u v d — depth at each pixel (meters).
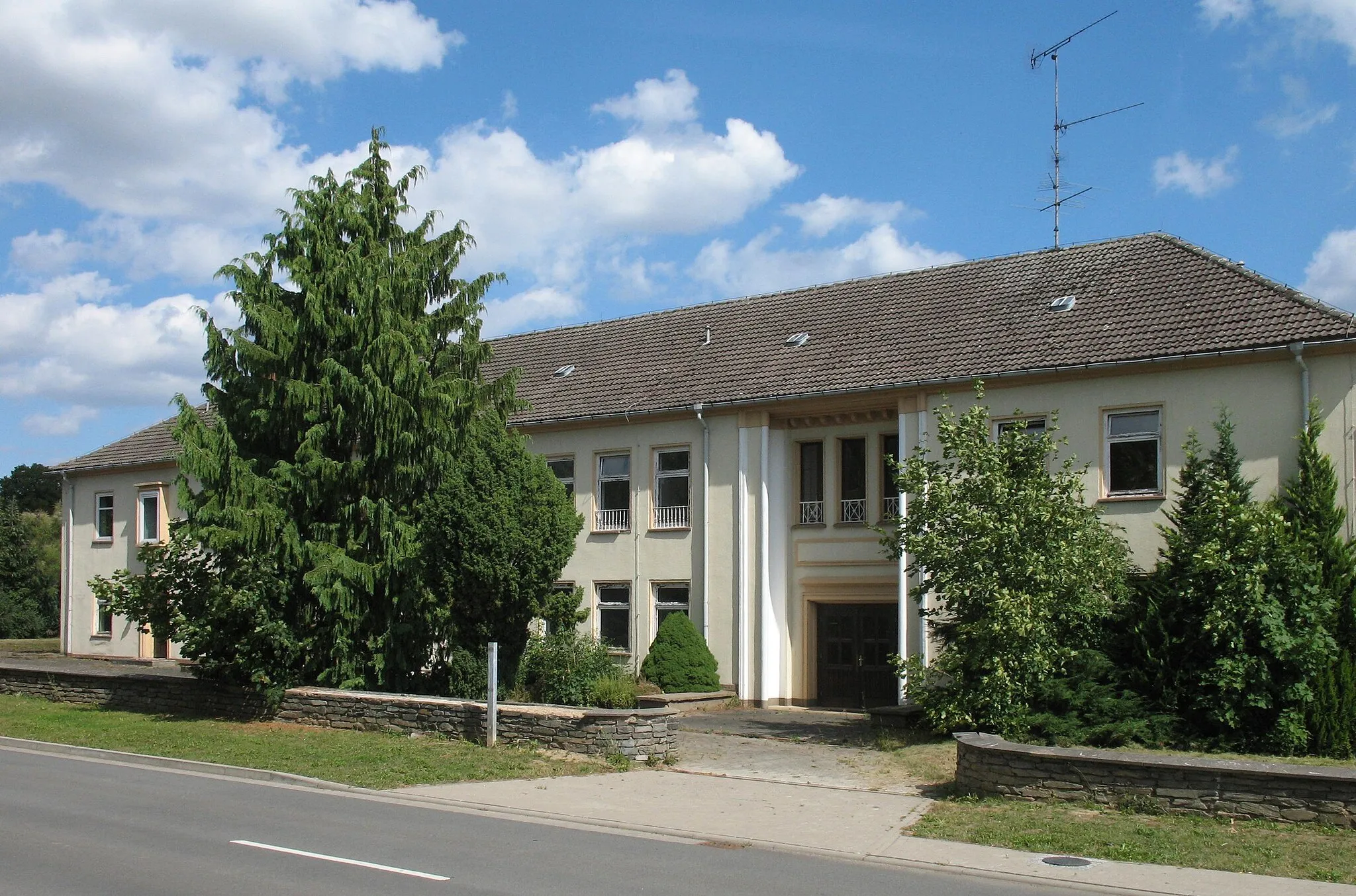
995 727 16.39
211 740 17.61
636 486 26.78
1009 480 16.58
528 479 19.61
